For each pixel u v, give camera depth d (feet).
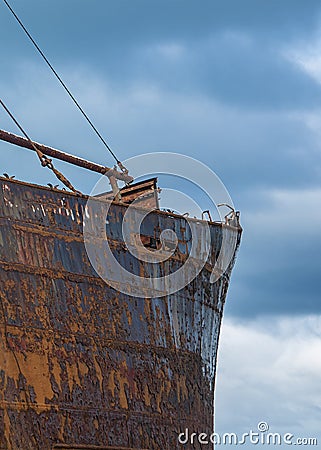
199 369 196.44
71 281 173.47
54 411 165.17
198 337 197.36
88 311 174.60
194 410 191.93
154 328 185.47
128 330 180.24
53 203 174.70
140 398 178.91
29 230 170.09
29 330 165.58
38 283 168.96
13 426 159.63
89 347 172.96
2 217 167.02
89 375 171.63
